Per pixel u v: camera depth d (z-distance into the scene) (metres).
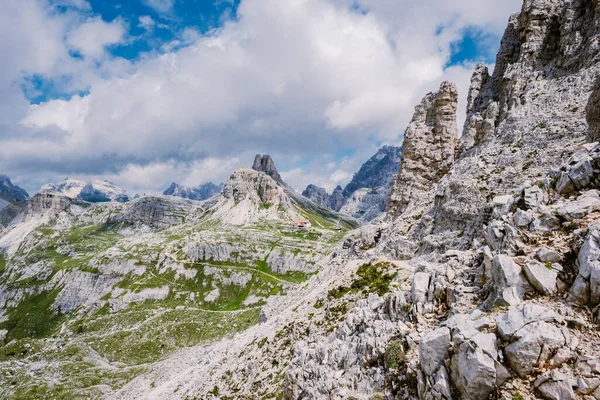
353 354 25.98
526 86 69.56
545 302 17.02
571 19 67.44
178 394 68.06
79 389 127.38
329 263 102.62
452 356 17.28
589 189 21.73
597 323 14.99
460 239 50.69
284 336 54.91
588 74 58.81
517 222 22.09
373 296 33.41
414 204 79.56
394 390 20.69
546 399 14.09
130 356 170.00
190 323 198.38
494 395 15.30
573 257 17.64
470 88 92.94
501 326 16.16
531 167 50.75
